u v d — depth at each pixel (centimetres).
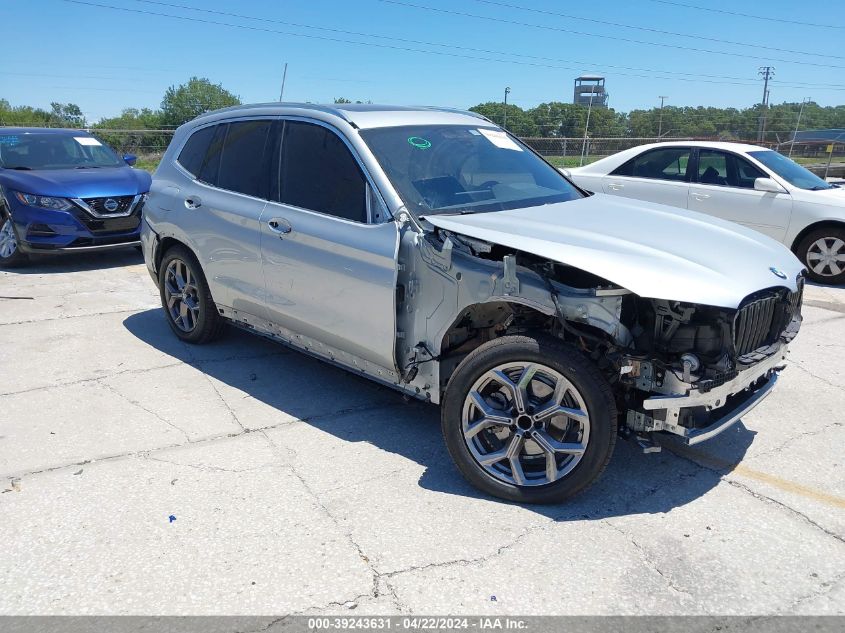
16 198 866
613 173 990
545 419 341
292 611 276
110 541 321
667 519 340
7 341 605
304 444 418
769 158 913
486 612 275
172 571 300
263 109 505
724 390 323
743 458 403
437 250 364
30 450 409
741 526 334
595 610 277
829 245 849
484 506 351
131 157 1061
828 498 360
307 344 460
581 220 390
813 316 709
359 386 510
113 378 522
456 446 361
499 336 387
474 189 429
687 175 934
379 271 384
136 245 916
